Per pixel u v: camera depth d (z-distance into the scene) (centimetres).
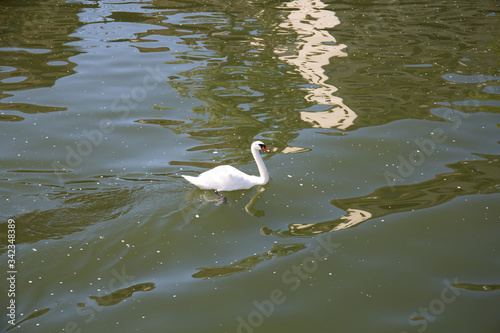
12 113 1592
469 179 1304
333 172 1334
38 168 1299
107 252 1014
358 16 2656
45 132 1493
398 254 1055
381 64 2027
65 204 1133
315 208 1196
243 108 1662
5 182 1217
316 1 2931
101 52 2114
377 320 892
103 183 1229
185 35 2338
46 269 958
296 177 1307
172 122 1573
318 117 1608
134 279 963
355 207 1200
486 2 2941
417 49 2188
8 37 2248
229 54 2119
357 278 991
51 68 1945
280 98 1733
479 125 1568
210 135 1501
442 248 1072
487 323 884
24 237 1023
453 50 2173
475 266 1023
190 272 991
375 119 1603
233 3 2884
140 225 1089
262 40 2284
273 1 2917
